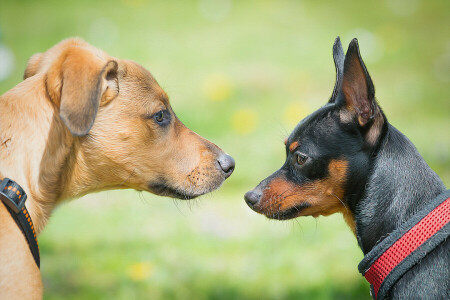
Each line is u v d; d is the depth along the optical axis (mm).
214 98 15836
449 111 14453
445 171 11414
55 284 8750
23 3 25078
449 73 16797
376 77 16797
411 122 13844
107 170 6602
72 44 6781
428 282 5754
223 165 7164
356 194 6527
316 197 6781
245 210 11023
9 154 5945
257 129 13867
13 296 5500
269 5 24250
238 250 9719
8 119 5996
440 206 5871
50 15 23047
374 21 21562
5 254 5559
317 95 15820
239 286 8758
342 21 21781
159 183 6887
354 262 9219
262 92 16156
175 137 6953
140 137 6637
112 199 11734
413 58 18000
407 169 6250
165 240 10062
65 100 5715
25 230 5809
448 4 22766
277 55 18922
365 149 6438
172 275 9000
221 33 21219
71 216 10992
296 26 21562
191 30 21609
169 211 11156
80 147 6398
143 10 24000
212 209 11117
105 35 20719
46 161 6145
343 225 10391
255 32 21125
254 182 11867
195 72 17719
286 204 6875
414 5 22953
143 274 8891
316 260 9305
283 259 9344
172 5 24625
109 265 9258
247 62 18422
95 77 5867
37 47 19109
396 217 6164
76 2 25078
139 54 19172
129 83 6637
